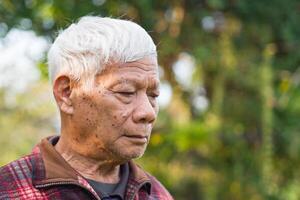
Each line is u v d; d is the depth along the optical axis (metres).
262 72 6.38
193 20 6.46
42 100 8.84
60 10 6.14
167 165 6.57
